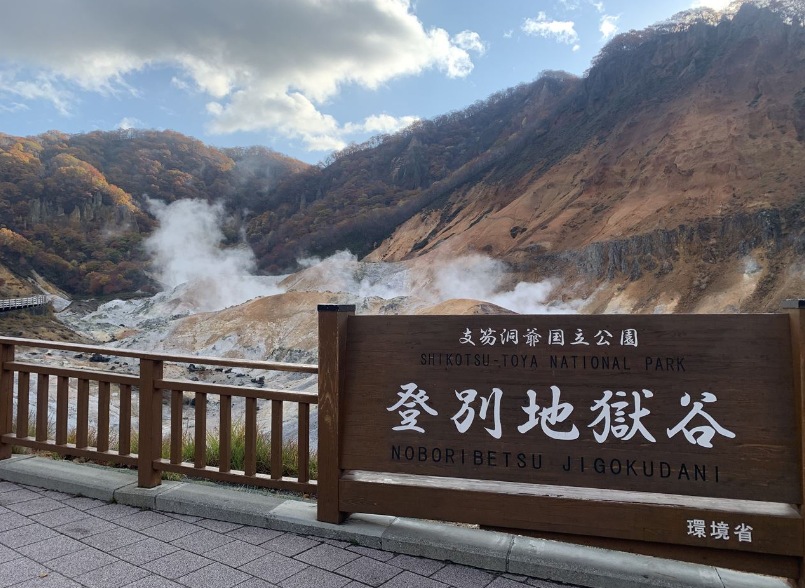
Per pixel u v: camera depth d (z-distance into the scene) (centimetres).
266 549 314
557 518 290
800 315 262
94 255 12206
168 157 17488
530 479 295
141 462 400
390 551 314
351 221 12275
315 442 1253
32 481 427
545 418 299
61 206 13162
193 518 362
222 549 314
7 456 468
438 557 304
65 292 11025
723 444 271
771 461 264
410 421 323
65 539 327
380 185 13988
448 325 328
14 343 462
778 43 7475
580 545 305
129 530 341
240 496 379
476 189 10581
